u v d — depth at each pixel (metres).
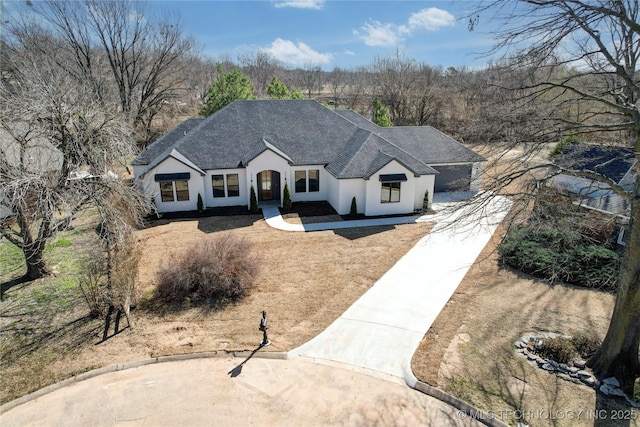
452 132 48.06
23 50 39.84
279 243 22.14
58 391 11.47
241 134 29.41
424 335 13.88
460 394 11.12
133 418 10.45
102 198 16.30
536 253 18.25
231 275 16.66
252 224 25.19
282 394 11.26
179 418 10.45
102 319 14.93
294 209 28.02
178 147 27.64
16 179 14.47
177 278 16.20
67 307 15.80
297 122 31.03
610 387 11.03
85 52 44.78
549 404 10.68
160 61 46.03
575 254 17.14
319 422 10.30
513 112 11.36
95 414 10.59
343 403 10.92
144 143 41.91
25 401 11.11
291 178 28.78
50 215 15.79
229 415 10.54
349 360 12.66
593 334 13.54
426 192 27.55
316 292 16.84
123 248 16.12
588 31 9.89
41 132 15.92
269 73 106.19
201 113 46.09
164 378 11.92
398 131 33.62
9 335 14.04
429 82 60.25
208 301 16.06
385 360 12.64
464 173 32.12
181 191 27.00
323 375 12.01
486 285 17.31
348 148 29.27
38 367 12.41
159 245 21.81
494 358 12.55
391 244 22.00
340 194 26.36
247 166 27.11
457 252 20.88
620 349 11.17
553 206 12.39
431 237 22.92
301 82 111.00
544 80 11.41
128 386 11.60
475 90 13.17
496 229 23.97
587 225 14.09
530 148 11.73
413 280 17.86
